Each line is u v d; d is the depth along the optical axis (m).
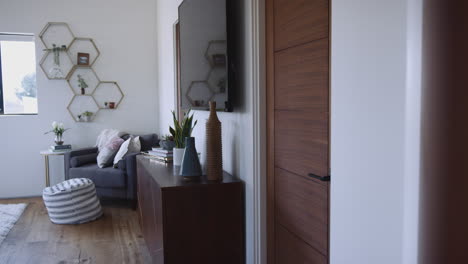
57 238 3.50
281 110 2.03
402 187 1.02
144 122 5.48
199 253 2.32
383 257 1.10
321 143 1.66
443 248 1.01
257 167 2.22
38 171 5.13
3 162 5.02
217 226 2.35
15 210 4.37
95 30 5.21
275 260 2.17
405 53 0.99
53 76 5.09
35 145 5.10
